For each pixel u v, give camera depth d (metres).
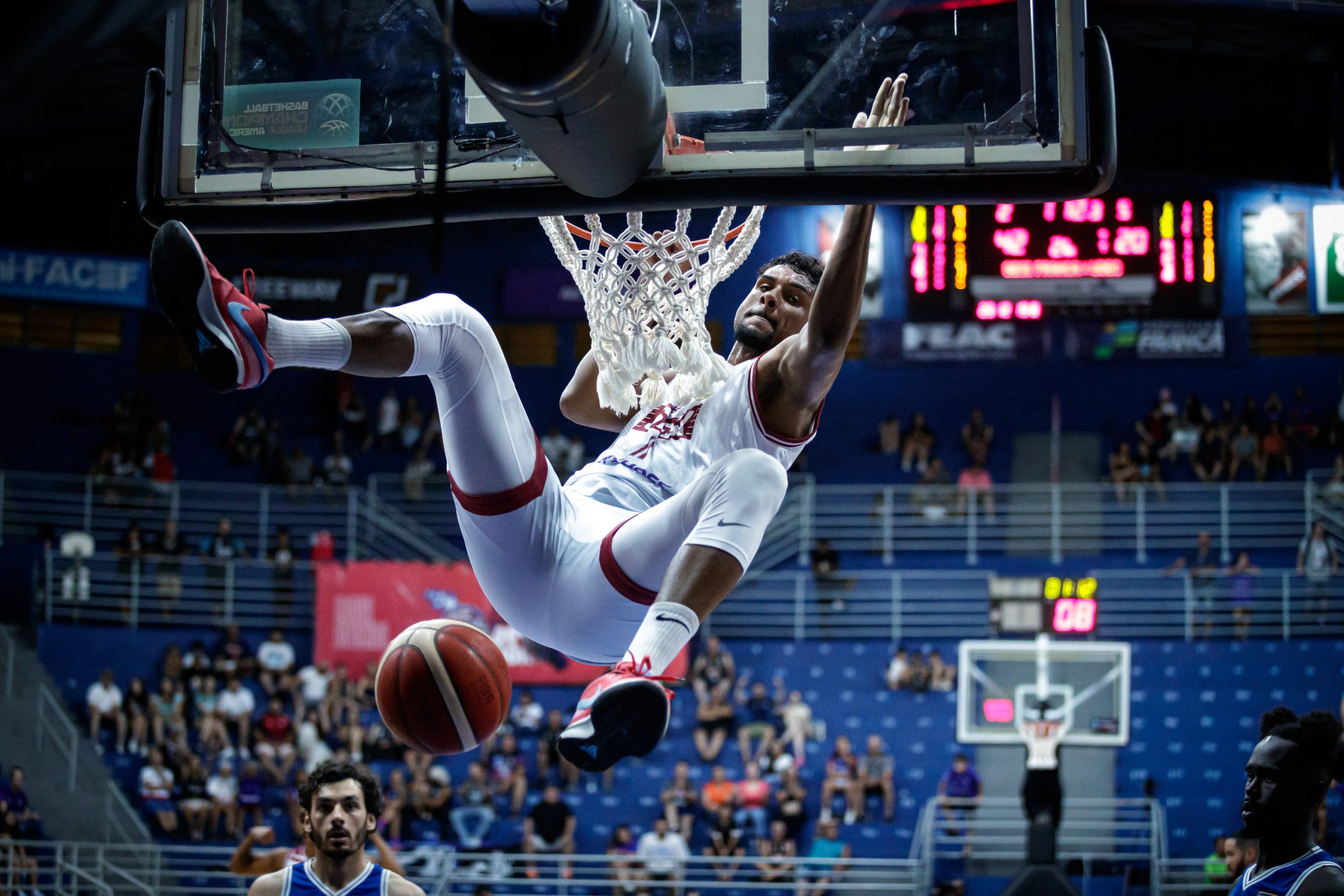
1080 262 13.96
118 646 15.44
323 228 3.14
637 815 14.38
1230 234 16.42
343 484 17.80
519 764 14.02
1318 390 18.34
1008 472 18.61
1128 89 16.69
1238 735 15.19
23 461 17.89
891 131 2.93
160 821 13.68
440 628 3.25
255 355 2.71
